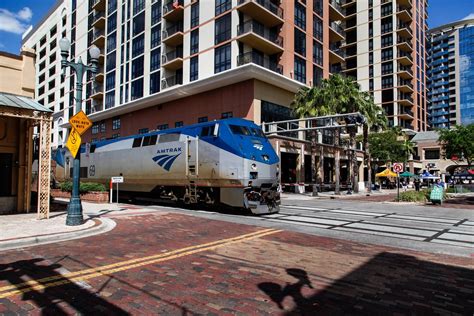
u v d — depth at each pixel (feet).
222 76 101.50
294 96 114.11
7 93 41.78
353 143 113.19
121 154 67.15
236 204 46.03
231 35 104.68
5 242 25.05
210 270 19.51
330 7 142.72
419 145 224.12
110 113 152.97
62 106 212.64
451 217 47.88
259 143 49.21
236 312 13.83
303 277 18.35
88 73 183.32
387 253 24.34
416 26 232.73
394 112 211.00
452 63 394.73
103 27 180.14
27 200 44.29
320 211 53.06
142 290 16.24
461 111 383.86
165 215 43.78
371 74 221.66
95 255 22.76
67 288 16.46
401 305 14.74
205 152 49.93
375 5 222.48
